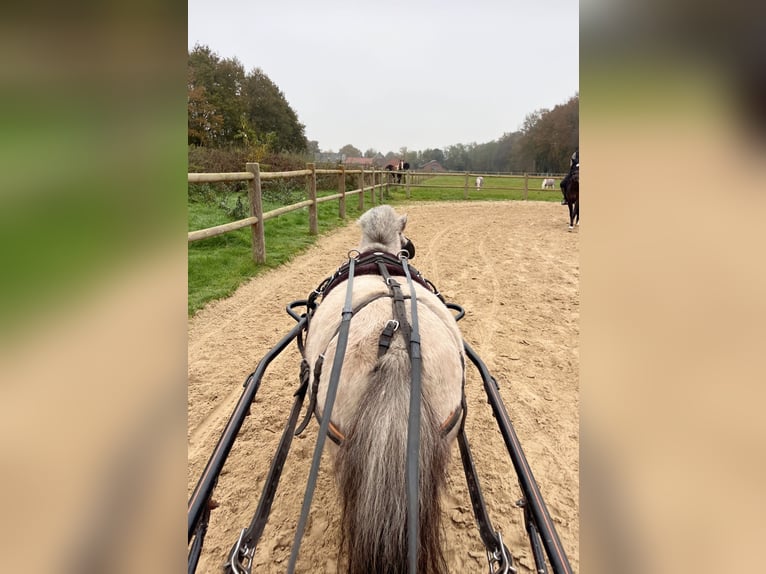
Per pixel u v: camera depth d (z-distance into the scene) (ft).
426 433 4.42
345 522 4.50
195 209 31.48
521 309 18.80
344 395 4.95
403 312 5.43
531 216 50.01
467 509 8.33
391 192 73.00
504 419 6.01
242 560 4.70
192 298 17.63
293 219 34.96
